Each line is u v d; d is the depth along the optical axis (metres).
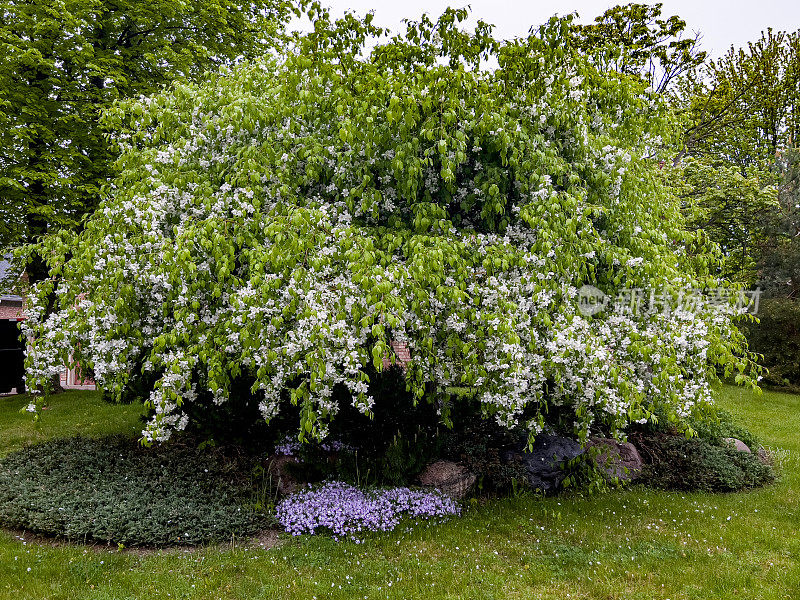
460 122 4.73
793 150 15.84
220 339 4.40
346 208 4.99
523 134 4.67
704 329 5.16
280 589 4.08
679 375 4.84
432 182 5.16
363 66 4.87
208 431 6.38
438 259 4.20
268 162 4.78
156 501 5.34
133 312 5.02
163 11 10.16
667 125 5.89
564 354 4.67
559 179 4.84
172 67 10.33
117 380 5.06
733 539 5.17
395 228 4.97
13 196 9.56
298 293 4.14
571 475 6.42
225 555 4.61
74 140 9.91
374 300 3.91
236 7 11.06
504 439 6.61
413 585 4.20
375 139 4.56
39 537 4.88
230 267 4.37
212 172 5.13
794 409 11.70
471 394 6.10
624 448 7.06
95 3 9.24
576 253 4.71
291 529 5.11
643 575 4.43
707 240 5.73
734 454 7.39
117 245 4.69
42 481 5.71
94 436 7.57
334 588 4.10
